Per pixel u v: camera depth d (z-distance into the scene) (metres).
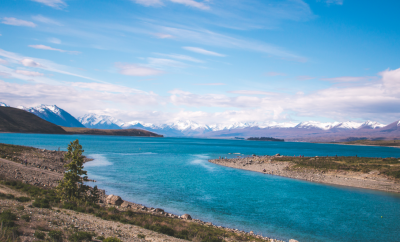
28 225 19.27
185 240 23.28
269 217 38.47
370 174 73.38
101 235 20.36
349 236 31.95
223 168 95.62
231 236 27.33
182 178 69.50
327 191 57.44
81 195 34.50
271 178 74.38
